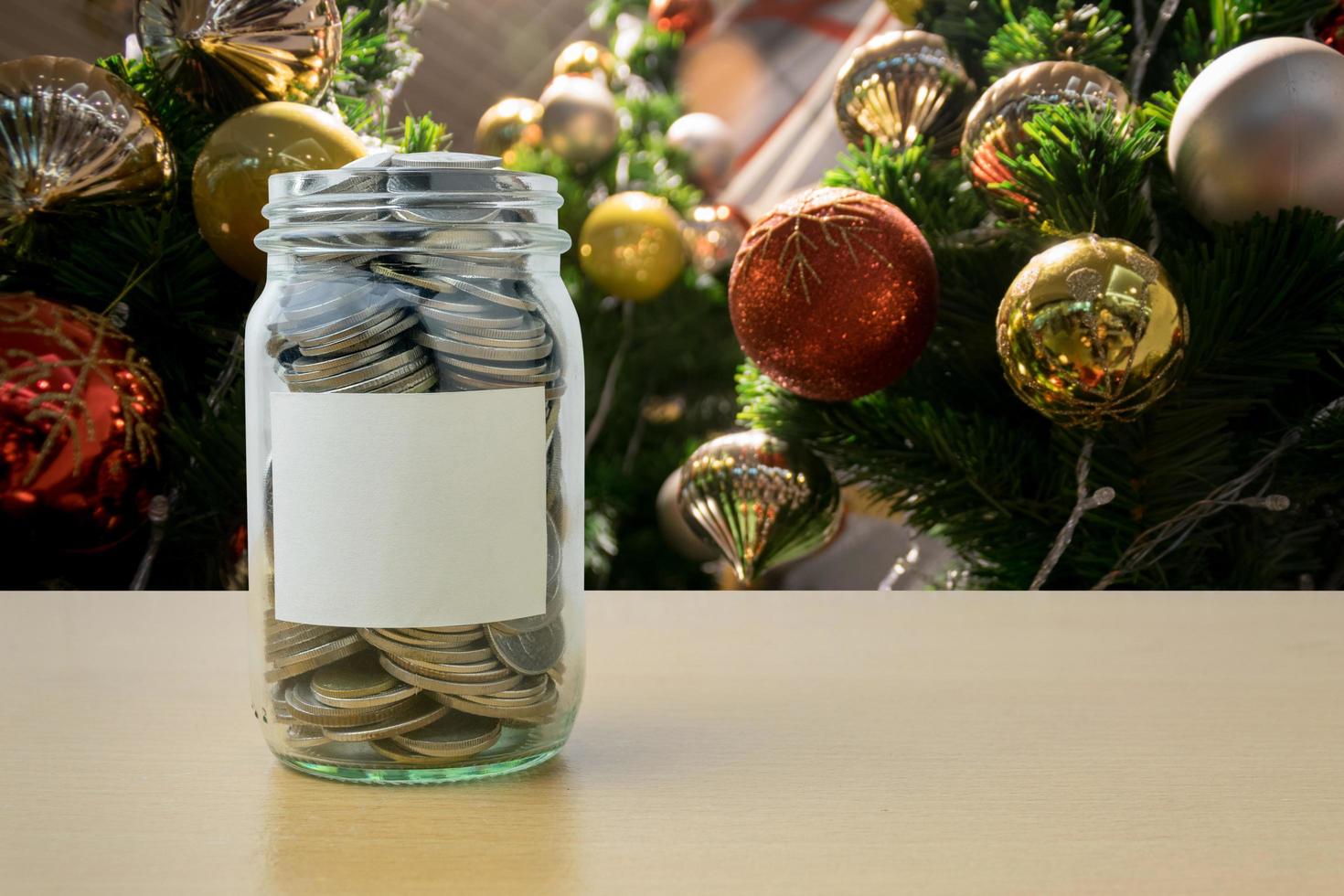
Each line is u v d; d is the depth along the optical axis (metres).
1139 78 0.73
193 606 0.58
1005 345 0.60
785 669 0.45
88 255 0.69
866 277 0.63
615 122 1.13
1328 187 0.60
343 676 0.31
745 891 0.24
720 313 1.37
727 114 1.55
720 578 1.20
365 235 0.31
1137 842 0.26
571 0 1.52
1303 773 0.32
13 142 0.63
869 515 0.90
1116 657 0.47
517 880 0.24
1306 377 0.73
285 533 0.31
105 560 0.75
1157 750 0.34
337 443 0.31
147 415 0.65
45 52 1.04
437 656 0.30
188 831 0.27
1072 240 0.59
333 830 0.27
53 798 0.30
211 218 0.66
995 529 0.76
